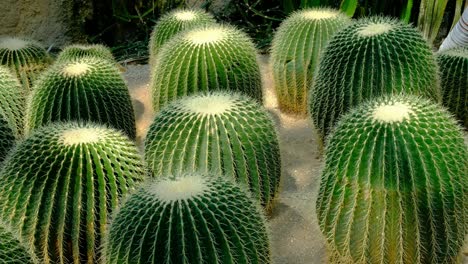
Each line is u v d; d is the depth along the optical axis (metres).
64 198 2.27
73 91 3.03
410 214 2.16
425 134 2.18
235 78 3.20
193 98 2.68
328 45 3.10
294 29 3.57
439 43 4.81
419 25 4.43
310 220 2.74
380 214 2.18
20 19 4.81
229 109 2.56
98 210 2.28
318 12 3.70
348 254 2.29
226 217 1.94
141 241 1.90
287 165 3.20
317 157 3.26
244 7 5.14
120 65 4.51
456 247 2.28
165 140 2.54
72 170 2.27
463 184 2.22
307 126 3.60
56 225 2.27
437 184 2.17
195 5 5.16
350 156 2.22
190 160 2.51
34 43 3.83
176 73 3.19
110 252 2.00
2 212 2.29
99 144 2.32
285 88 3.65
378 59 2.89
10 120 3.20
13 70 3.68
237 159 2.52
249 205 2.06
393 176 2.15
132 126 3.30
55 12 4.80
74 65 3.12
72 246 2.29
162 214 1.90
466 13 3.82
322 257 2.53
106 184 2.29
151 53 4.05
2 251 1.85
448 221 2.21
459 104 3.36
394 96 2.42
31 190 2.27
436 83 3.02
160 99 3.27
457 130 2.28
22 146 2.38
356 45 2.93
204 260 1.88
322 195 2.37
